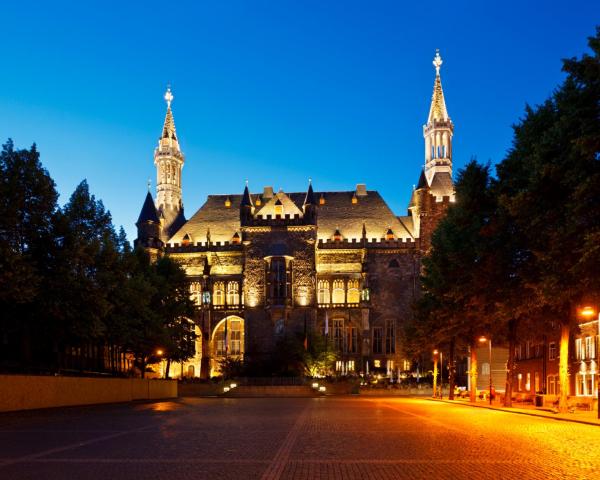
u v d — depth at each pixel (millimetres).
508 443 21219
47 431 25797
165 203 132875
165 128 136875
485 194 39688
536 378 66875
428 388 91750
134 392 59594
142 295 61000
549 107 36625
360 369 112438
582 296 35500
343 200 126438
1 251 39031
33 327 48781
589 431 26203
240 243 119938
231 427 27969
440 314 54750
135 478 14094
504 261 38125
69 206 52406
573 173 27984
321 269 118250
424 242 115938
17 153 45344
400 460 17062
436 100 129250
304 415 37250
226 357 107500
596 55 27562
